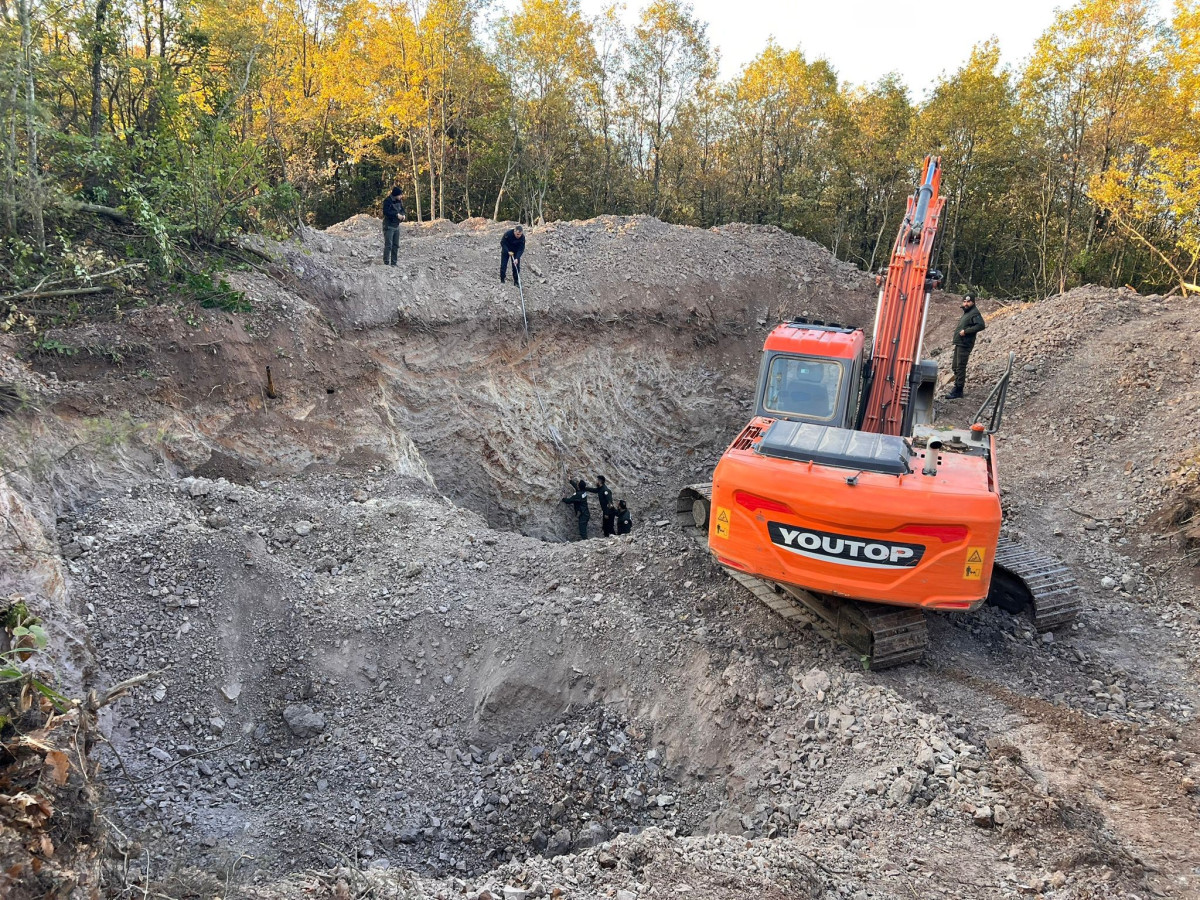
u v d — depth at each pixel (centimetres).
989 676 744
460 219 3359
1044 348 1539
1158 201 2180
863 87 3197
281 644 803
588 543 969
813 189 3180
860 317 1983
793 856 496
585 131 3212
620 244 1881
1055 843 514
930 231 918
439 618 841
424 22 2464
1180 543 983
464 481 1462
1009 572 838
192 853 595
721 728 705
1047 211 2909
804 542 668
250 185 1348
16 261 1005
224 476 1029
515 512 1534
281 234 1420
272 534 920
